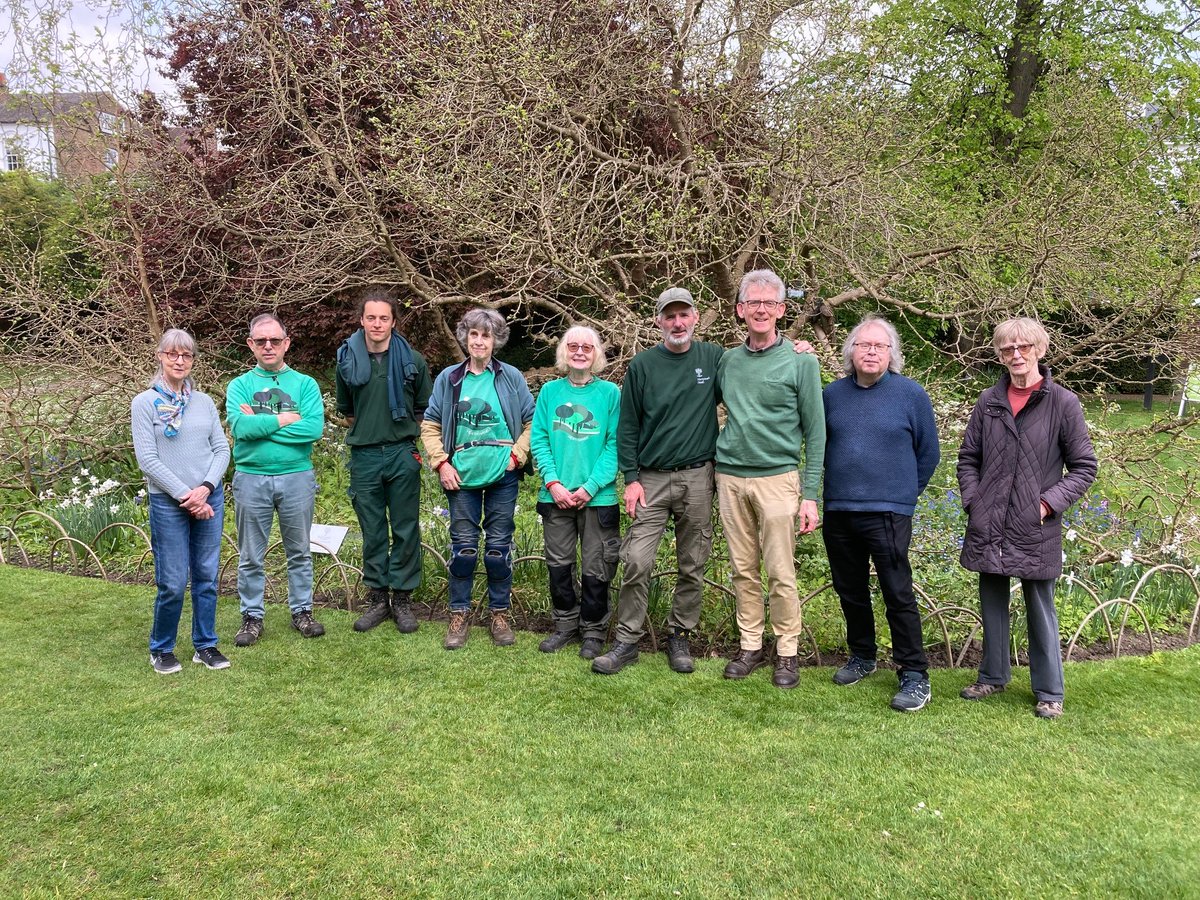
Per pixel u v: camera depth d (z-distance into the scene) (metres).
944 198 8.05
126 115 6.71
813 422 3.18
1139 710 3.08
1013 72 12.53
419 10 6.71
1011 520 3.03
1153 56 11.74
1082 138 7.38
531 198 5.75
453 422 3.63
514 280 6.20
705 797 2.49
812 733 2.90
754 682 3.35
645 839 2.28
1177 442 5.63
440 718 3.01
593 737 2.87
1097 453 5.67
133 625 3.93
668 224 5.86
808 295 6.91
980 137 11.83
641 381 3.39
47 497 5.94
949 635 3.71
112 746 2.78
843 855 2.21
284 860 2.19
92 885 2.08
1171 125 7.54
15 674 3.36
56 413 6.95
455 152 5.83
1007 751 2.77
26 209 7.51
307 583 3.89
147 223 7.73
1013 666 3.55
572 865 2.17
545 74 6.08
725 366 3.35
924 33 10.55
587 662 3.55
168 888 2.08
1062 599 3.96
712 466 3.44
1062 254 6.27
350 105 6.87
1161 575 4.22
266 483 3.68
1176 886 2.07
